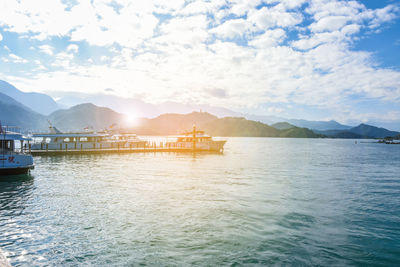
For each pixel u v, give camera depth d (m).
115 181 28.81
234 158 61.75
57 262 11.08
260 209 18.41
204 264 10.94
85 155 61.66
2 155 29.53
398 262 11.23
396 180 31.78
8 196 21.75
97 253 11.85
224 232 14.23
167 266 10.76
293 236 13.81
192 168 40.94
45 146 65.25
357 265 10.98
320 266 10.88
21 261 11.14
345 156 74.88
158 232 14.18
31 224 15.30
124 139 82.50
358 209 18.75
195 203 19.78
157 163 47.91
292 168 43.16
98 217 16.50
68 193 22.88
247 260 11.28
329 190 25.25
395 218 16.81
